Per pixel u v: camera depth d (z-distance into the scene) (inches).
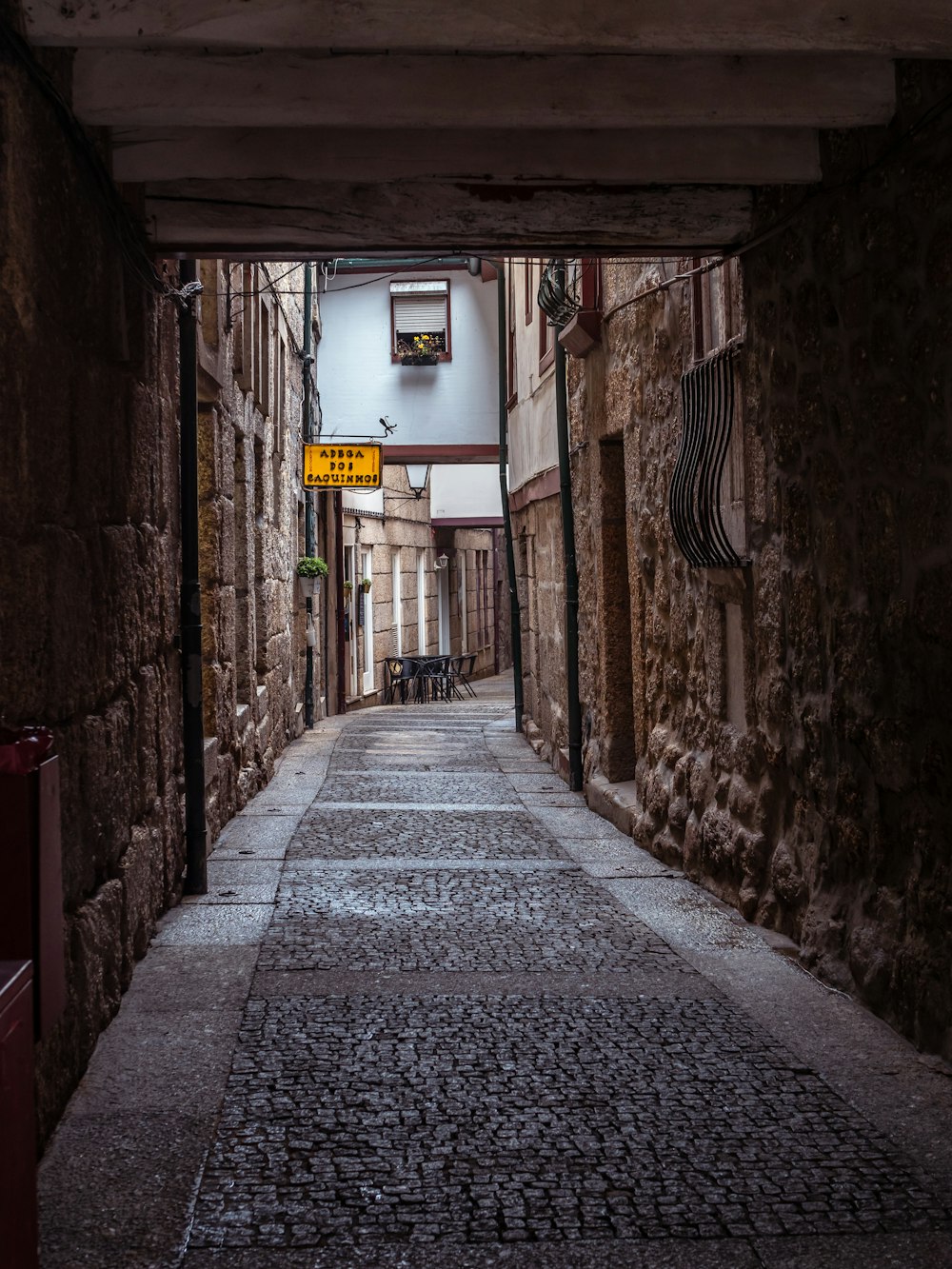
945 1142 141.3
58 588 149.9
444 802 409.4
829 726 205.8
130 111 165.2
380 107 167.5
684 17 145.8
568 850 324.2
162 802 243.1
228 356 369.1
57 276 151.3
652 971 208.8
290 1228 121.3
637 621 344.2
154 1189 129.1
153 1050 169.3
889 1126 145.6
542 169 199.6
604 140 200.7
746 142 197.6
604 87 169.2
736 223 225.5
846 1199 128.0
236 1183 130.6
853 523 193.8
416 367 812.0
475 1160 136.4
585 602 430.9
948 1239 120.0
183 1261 115.3
